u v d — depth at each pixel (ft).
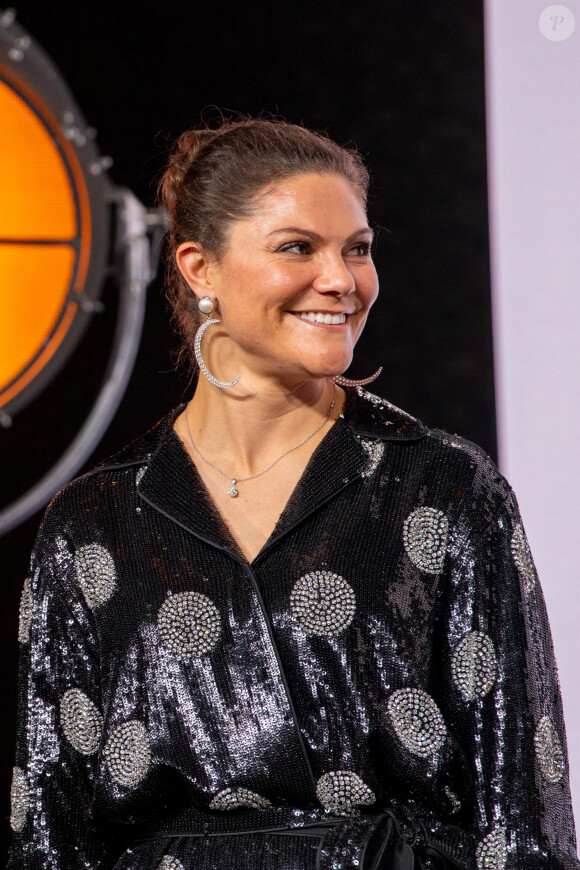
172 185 16.44
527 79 29.25
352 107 29.48
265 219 14.61
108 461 16.52
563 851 14.16
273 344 14.78
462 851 14.08
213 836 14.78
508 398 29.43
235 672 14.62
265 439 15.67
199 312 16.26
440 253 29.58
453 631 14.66
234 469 15.71
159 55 29.35
